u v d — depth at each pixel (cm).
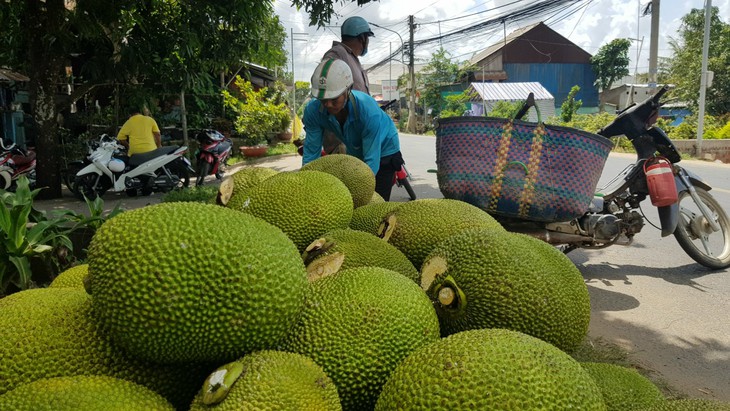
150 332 116
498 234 160
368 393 131
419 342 136
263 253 123
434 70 3659
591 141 296
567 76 3619
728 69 2203
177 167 902
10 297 141
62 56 802
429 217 204
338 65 308
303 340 133
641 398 142
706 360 298
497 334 116
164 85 841
